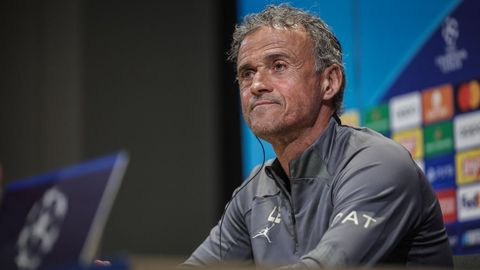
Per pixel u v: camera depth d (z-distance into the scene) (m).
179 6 10.24
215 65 9.88
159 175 10.11
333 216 3.76
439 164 7.54
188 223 9.96
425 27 7.71
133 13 10.36
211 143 9.91
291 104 4.12
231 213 4.60
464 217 7.30
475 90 7.20
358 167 3.84
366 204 3.68
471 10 7.29
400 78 7.89
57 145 10.69
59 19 10.70
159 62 10.26
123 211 9.95
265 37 4.21
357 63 8.23
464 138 7.27
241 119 9.35
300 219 4.07
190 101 10.11
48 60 10.91
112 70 10.31
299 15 4.29
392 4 7.96
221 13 9.62
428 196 4.00
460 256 4.23
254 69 4.23
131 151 10.17
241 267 2.63
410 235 3.97
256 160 8.98
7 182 11.47
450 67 7.43
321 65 4.24
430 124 7.61
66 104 10.52
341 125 4.26
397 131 7.91
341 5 8.36
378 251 3.60
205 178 9.91
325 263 3.37
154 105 10.23
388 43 8.01
